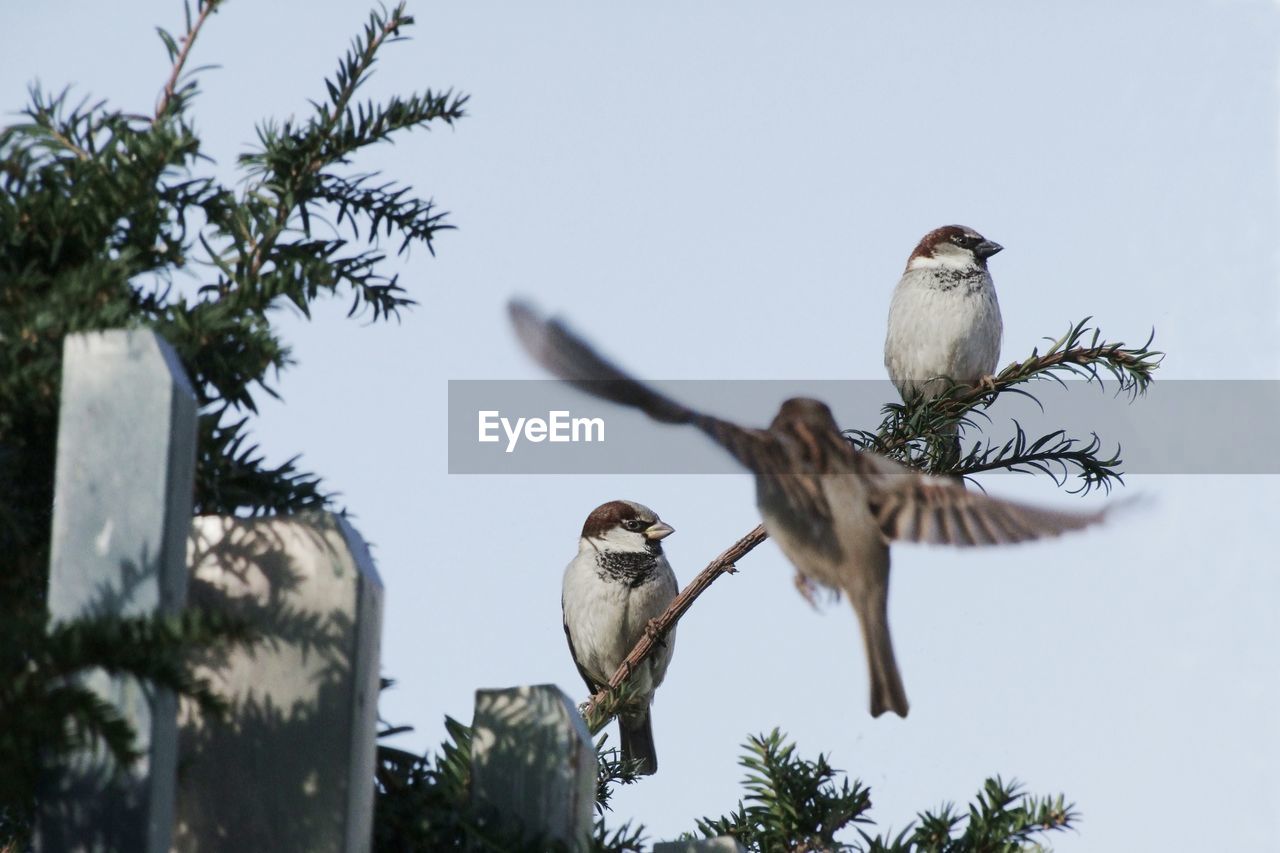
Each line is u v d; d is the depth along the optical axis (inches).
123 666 124.5
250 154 198.4
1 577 163.6
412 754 176.2
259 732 151.7
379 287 202.4
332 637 152.3
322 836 148.5
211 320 169.3
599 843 176.6
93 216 174.1
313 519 155.3
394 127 200.1
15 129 185.8
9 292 163.5
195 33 192.4
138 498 137.8
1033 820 188.2
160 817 132.2
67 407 140.5
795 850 204.8
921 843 188.9
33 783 131.0
